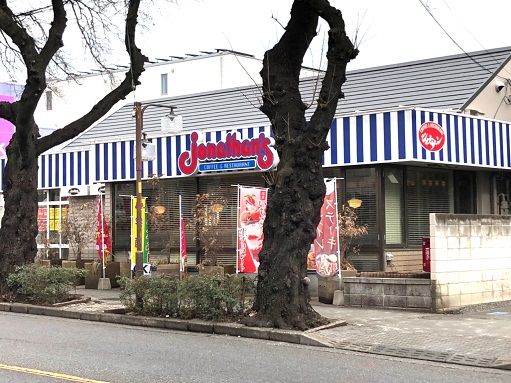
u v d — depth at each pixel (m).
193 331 11.94
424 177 18.50
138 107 17.00
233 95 26.70
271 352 9.82
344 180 17.59
